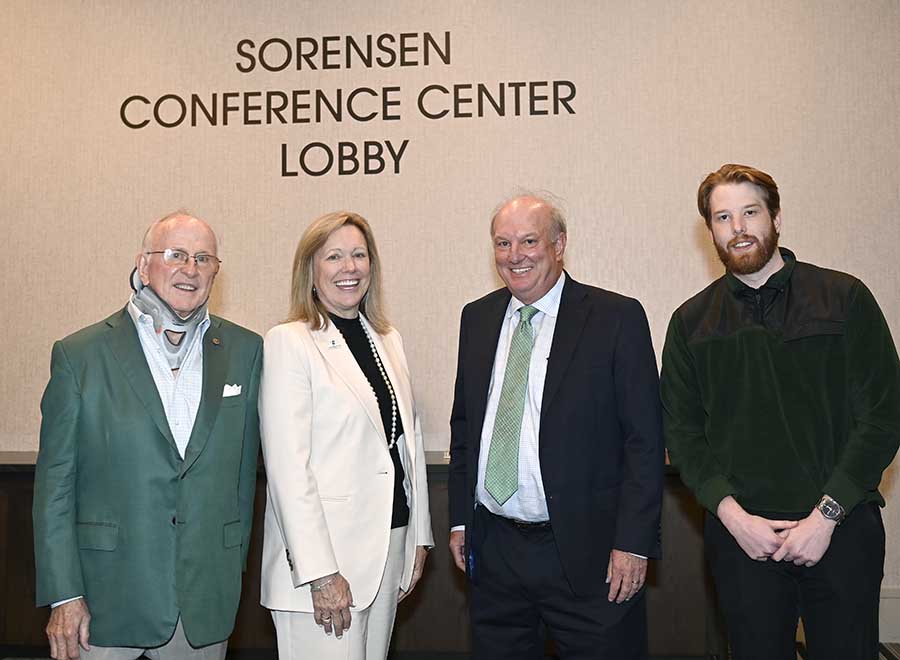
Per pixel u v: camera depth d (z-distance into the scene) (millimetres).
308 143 4152
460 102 4090
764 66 3955
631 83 4016
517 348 2385
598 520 2268
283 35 4184
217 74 4203
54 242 4219
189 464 2096
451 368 4055
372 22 4145
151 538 2066
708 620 3488
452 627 3586
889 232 3891
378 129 4125
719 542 2188
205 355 2201
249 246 4156
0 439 4191
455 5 4105
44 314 4219
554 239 2367
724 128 3967
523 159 4055
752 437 2127
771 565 2105
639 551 2189
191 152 4195
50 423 2080
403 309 4094
